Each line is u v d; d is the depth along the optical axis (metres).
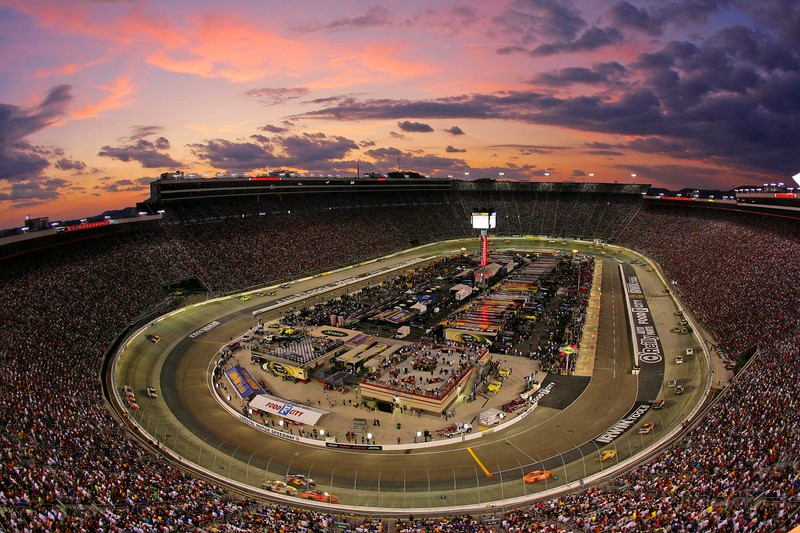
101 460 41.19
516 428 54.75
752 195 124.31
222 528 33.84
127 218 105.25
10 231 79.88
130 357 71.56
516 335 82.88
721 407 49.47
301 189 164.12
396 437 53.78
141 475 40.38
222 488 43.16
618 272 134.12
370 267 140.88
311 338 80.88
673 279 110.62
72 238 90.88
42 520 30.83
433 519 38.94
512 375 68.69
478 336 79.94
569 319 92.25
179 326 87.19
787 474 33.97
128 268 95.81
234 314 96.38
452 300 109.19
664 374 66.69
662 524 32.09
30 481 35.06
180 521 33.91
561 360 72.56
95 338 71.50
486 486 44.41
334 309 99.69
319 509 40.94
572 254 159.75
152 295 92.50
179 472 43.53
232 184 141.12
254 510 38.81
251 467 48.12
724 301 83.50
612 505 36.50
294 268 125.31
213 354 77.88
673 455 43.09
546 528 34.44
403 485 44.97
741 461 37.94
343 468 48.16
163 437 52.06
